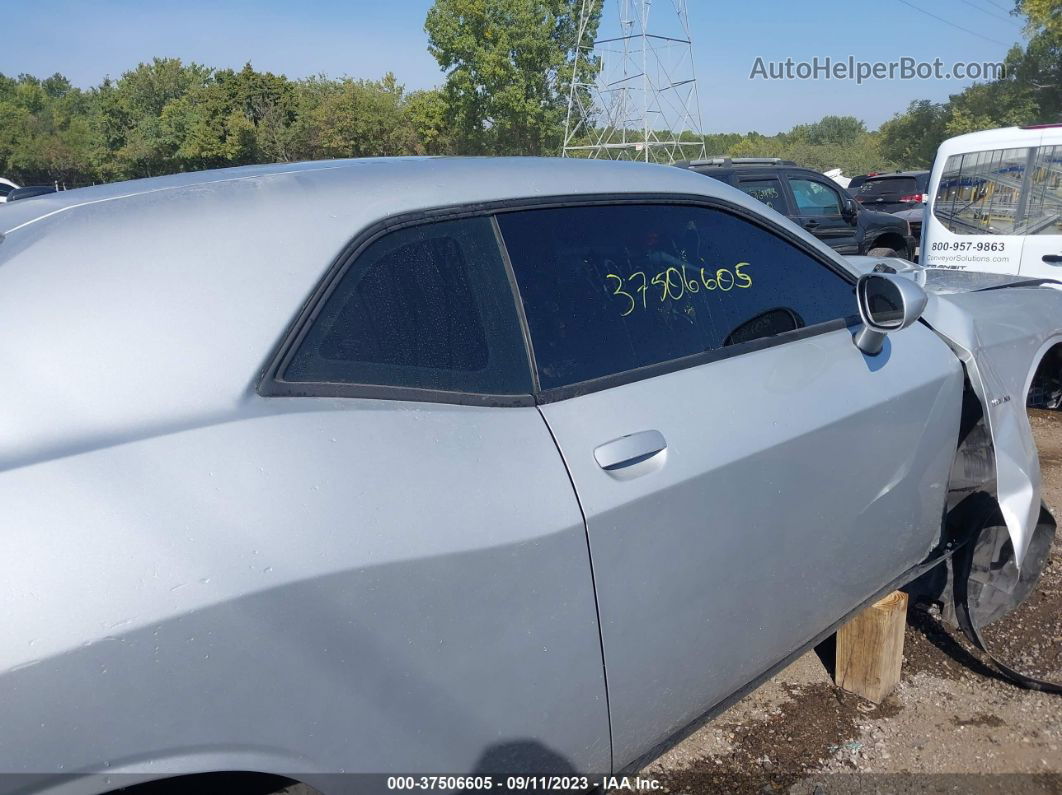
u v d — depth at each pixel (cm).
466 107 3719
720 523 204
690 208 239
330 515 145
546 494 172
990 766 254
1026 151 700
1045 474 474
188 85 5331
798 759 260
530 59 3638
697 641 207
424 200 185
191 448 141
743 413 213
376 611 147
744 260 244
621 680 190
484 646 162
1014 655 308
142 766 128
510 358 184
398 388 166
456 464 163
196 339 149
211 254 158
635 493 185
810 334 247
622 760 199
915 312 238
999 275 388
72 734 122
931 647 317
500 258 192
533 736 174
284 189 177
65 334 142
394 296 173
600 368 197
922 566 291
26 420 134
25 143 5675
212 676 131
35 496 128
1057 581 355
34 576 123
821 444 228
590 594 178
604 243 214
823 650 318
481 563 160
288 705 139
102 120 5234
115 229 158
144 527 131
